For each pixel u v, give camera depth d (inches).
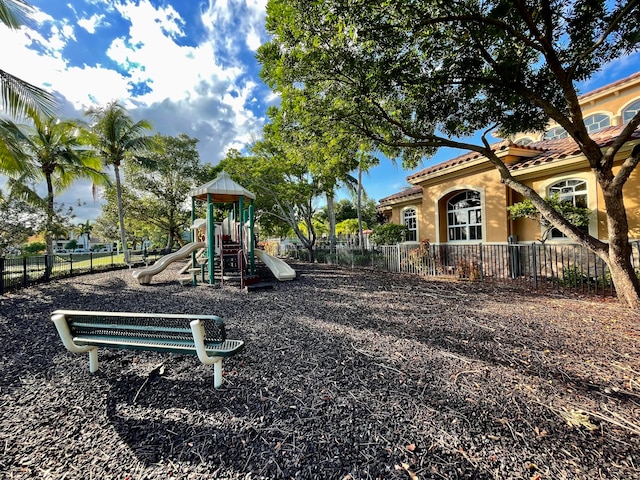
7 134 340.8
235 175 673.6
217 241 421.1
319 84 280.8
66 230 503.5
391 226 569.9
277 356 136.3
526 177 387.9
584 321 181.0
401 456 73.8
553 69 219.3
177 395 104.1
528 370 118.2
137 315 103.9
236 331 174.2
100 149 690.8
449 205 506.6
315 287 332.8
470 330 169.0
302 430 84.6
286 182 677.3
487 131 301.7
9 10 293.9
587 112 463.2
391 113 311.9
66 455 76.2
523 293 275.9
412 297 265.9
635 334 155.3
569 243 345.7
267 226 930.7
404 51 237.6
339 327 179.5
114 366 127.6
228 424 87.9
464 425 85.0
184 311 227.9
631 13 193.9
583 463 70.3
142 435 83.9
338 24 216.2
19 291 356.8
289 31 259.1
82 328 115.7
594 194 326.6
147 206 898.7
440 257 472.4
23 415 94.0
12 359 138.9
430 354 135.6
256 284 351.9
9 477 68.7
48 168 558.3
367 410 93.4
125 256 718.5
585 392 101.3
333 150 337.4
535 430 82.3
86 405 99.1
